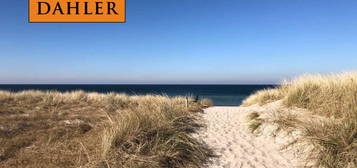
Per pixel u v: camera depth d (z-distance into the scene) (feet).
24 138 14.55
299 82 26.45
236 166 12.63
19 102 28.76
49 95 34.65
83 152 12.53
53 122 19.08
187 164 12.49
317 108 18.83
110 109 27.43
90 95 38.55
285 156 13.79
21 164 11.08
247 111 28.68
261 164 12.82
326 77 23.73
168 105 23.57
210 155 14.12
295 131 15.23
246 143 16.46
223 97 120.57
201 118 25.17
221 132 19.48
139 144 12.80
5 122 17.83
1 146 12.94
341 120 13.74
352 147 11.23
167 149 12.98
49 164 11.05
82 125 18.47
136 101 35.47
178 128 17.03
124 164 10.81
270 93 35.17
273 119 18.62
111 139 12.24
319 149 12.14
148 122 15.14
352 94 16.30
